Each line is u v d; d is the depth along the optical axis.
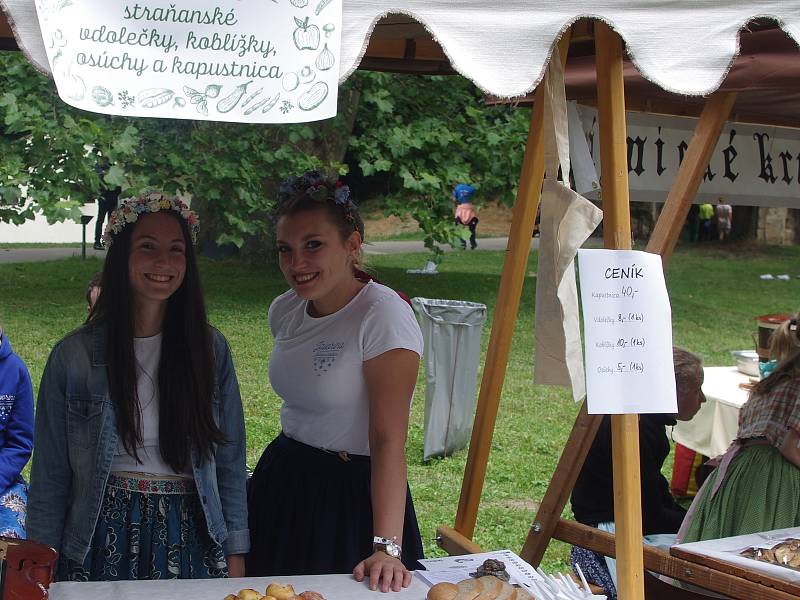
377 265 15.19
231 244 14.37
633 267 2.15
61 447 2.39
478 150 11.69
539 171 2.92
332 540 2.61
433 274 14.27
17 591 1.87
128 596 2.06
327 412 2.59
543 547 3.20
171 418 2.41
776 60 2.49
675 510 3.92
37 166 9.63
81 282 12.28
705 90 1.91
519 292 3.03
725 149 3.72
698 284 15.27
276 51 1.64
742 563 2.56
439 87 11.88
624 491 2.19
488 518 5.30
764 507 3.30
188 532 2.47
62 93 1.53
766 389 3.46
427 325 6.06
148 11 1.58
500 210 22.83
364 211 21.67
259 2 1.63
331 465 2.63
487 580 2.17
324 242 2.48
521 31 1.79
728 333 11.49
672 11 1.91
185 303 2.46
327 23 1.66
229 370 2.61
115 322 2.40
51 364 2.40
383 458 2.41
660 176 3.54
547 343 2.39
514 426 7.32
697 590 3.01
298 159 10.55
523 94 1.77
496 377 3.08
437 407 6.17
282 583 2.19
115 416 2.38
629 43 1.88
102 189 10.91
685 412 3.82
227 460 2.60
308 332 2.62
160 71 1.59
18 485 3.39
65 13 1.54
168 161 9.98
